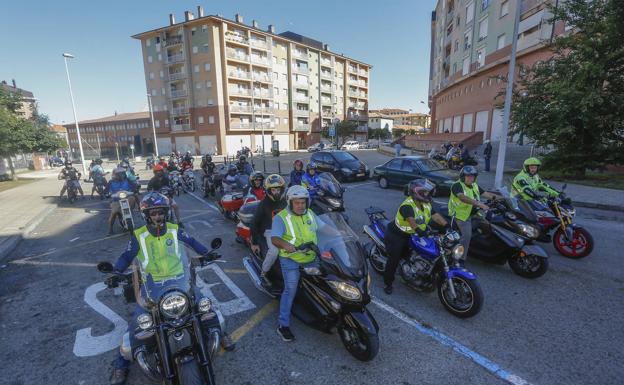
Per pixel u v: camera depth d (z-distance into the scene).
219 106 54.66
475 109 35.22
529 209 5.29
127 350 2.88
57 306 4.61
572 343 3.56
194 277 3.35
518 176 6.29
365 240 7.26
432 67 61.72
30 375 3.27
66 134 87.19
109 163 48.75
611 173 15.95
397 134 95.56
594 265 5.61
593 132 13.61
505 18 29.47
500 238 5.17
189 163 16.12
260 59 60.09
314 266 3.47
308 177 8.54
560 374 3.12
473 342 3.62
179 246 3.08
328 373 3.21
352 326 3.26
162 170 9.02
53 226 9.33
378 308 4.37
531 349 3.48
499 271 5.48
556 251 6.27
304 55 68.56
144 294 2.94
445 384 3.03
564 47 14.04
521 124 14.96
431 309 4.34
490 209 5.56
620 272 5.32
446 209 5.91
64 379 3.21
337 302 3.33
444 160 20.69
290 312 3.77
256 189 7.40
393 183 13.94
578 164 14.32
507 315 4.14
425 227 4.46
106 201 13.32
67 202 13.20
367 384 3.04
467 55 36.88
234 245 7.11
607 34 12.65
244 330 3.95
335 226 3.90
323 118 74.88
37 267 6.10
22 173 30.86
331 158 16.78
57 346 3.72
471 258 6.05
